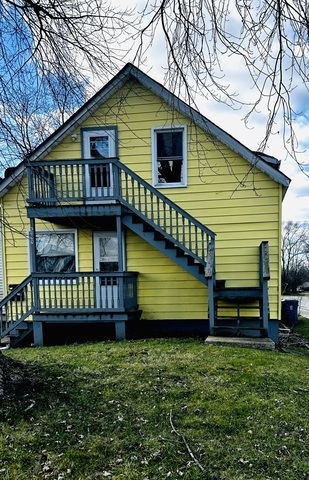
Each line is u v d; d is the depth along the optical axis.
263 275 6.39
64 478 2.40
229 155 7.82
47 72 4.01
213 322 6.61
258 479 2.40
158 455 2.66
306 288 35.28
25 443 2.79
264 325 6.47
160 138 8.20
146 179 8.19
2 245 8.72
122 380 4.08
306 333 10.11
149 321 8.17
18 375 3.84
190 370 4.45
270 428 3.05
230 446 2.78
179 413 3.29
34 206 7.34
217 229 7.90
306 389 3.95
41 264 8.57
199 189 7.96
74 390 3.77
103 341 7.00
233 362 4.82
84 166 7.20
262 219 7.73
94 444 2.79
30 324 7.51
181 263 7.23
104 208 7.25
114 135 8.24
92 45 3.81
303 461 2.61
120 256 7.23
